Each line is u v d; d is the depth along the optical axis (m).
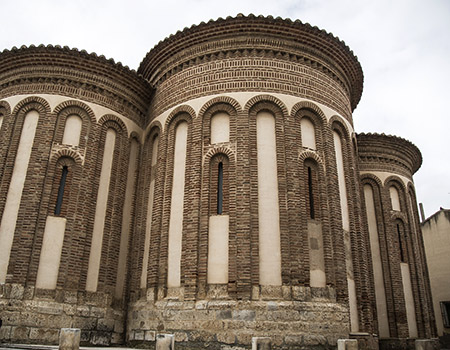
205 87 18.61
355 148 21.20
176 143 18.83
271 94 18.00
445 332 35.22
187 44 19.78
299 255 15.70
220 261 15.77
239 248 15.49
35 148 18.12
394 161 26.05
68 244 17.12
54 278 16.56
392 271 23.48
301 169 17.25
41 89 19.23
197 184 17.02
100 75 20.22
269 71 18.47
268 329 14.45
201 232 16.30
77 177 18.23
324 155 18.08
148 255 17.92
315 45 19.62
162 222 17.64
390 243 24.03
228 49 18.94
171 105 19.52
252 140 17.20
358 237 18.52
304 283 15.39
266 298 14.95
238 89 18.09
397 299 22.92
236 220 15.95
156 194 18.41
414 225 26.16
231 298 15.04
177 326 15.30
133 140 20.86
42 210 17.20
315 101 18.69
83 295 16.89
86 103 19.53
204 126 17.98
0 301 15.70
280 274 15.36
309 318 14.89
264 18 18.81
